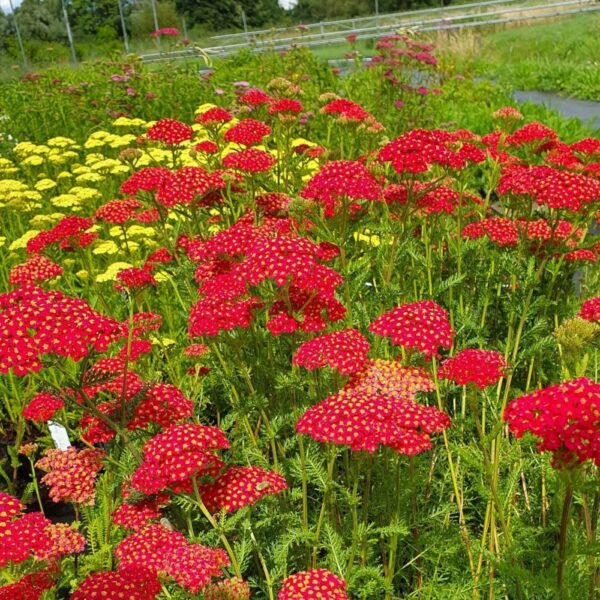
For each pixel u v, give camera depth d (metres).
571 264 5.24
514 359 4.03
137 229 6.49
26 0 67.50
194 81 13.62
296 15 80.94
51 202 8.20
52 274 4.70
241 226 4.08
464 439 4.05
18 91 13.59
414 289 4.84
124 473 3.40
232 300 3.58
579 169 5.76
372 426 2.73
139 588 2.67
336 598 2.41
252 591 3.56
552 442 2.46
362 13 76.88
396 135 11.30
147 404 3.35
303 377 3.86
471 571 3.35
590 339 3.27
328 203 3.85
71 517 4.73
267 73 14.59
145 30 66.75
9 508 2.83
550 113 13.88
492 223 5.09
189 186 4.54
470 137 6.27
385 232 4.44
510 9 37.91
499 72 26.02
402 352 3.71
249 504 2.86
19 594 2.81
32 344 2.82
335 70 13.62
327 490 3.03
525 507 3.98
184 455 2.76
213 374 4.28
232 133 5.35
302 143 7.05
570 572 3.01
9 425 5.62
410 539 3.65
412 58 11.93
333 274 3.42
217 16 72.50
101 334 2.96
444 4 71.12
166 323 6.05
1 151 10.54
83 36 68.12
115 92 12.34
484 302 4.91
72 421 5.26
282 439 4.20
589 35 30.31
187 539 3.22
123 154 5.99
